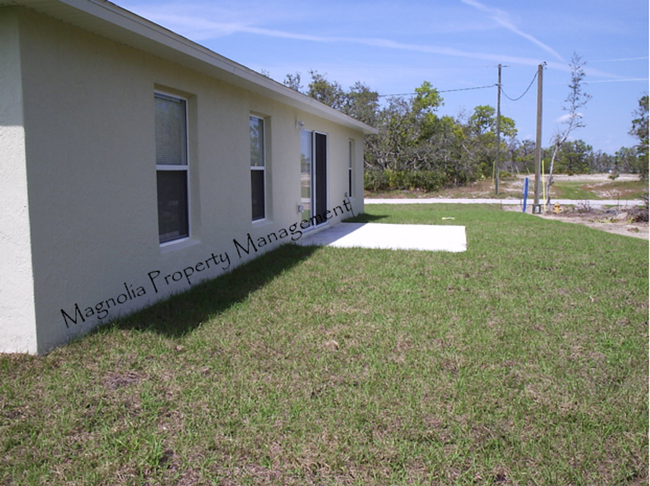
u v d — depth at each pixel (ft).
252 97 25.25
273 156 28.22
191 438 9.62
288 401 11.00
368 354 13.43
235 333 14.85
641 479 8.64
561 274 22.27
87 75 14.51
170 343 13.97
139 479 8.48
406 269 22.77
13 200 12.80
